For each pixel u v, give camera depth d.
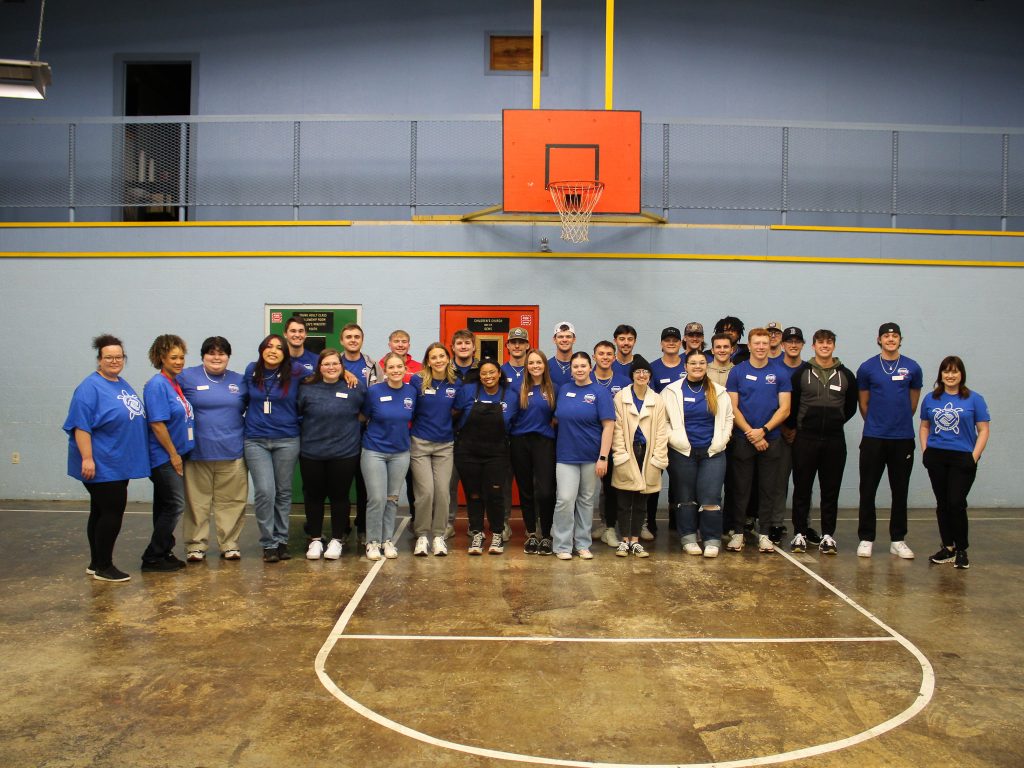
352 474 7.16
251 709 4.22
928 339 9.73
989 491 9.84
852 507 9.82
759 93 10.88
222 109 10.94
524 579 6.56
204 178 10.77
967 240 9.78
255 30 10.92
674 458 7.42
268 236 9.66
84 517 8.84
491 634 5.32
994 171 10.87
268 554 7.05
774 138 10.54
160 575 6.61
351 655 4.94
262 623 5.48
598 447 7.20
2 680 4.54
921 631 5.50
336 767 3.68
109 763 3.68
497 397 7.35
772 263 9.64
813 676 4.73
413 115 9.94
